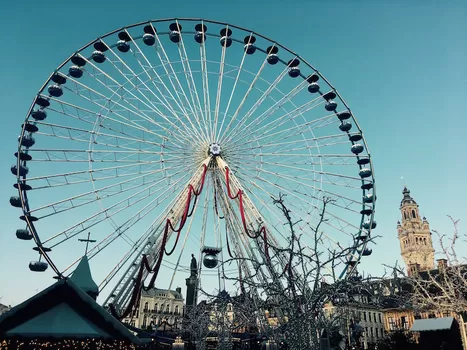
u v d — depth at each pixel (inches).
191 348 1529.3
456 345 1691.7
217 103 1497.3
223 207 1446.9
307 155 1467.8
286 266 613.9
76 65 1342.3
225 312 1357.0
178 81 1428.4
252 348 1418.6
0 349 700.7
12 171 1315.2
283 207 574.6
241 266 995.9
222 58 1478.8
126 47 1401.3
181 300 3715.6
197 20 1482.5
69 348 744.3
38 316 749.3
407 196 5541.3
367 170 1491.1
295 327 523.5
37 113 1317.7
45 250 1221.7
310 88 1542.8
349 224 1417.3
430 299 861.2
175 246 1182.3
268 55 1512.1
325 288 532.1
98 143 1301.7
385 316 2655.0
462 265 913.5
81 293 784.9
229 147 1486.2
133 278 1274.6
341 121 1583.4
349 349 1032.8
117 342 764.6
